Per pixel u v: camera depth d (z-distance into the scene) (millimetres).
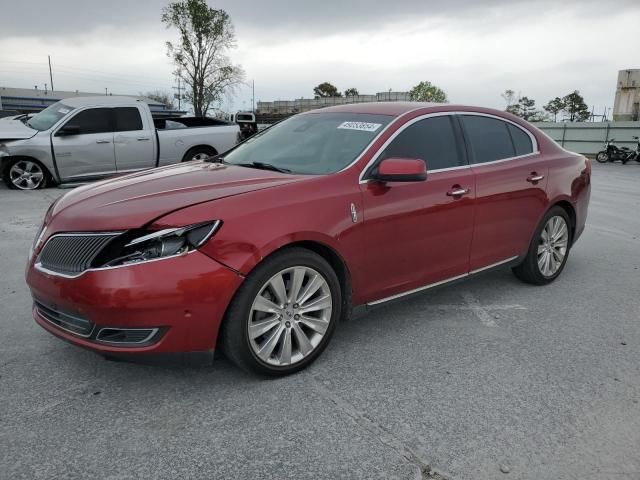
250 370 3025
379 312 4246
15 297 4398
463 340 3752
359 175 3418
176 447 2516
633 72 33125
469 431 2682
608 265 5766
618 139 28734
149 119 10797
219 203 2885
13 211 7934
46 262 2936
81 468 2361
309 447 2531
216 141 11508
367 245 3402
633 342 3777
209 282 2740
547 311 4344
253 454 2475
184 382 3096
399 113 3893
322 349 3322
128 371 3209
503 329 3961
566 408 2908
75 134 10117
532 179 4535
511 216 4402
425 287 3893
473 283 5035
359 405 2896
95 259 2719
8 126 10234
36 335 3680
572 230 5188
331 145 3740
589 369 3359
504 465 2430
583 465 2445
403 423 2738
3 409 2791
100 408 2822
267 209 2967
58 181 10211
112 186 3342
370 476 2344
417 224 3662
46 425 2664
